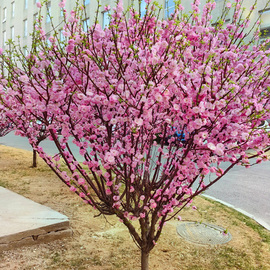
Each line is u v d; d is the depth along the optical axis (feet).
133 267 10.61
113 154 6.57
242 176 26.78
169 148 8.82
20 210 14.34
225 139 7.20
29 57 7.30
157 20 8.08
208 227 14.74
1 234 11.16
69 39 7.19
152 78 6.72
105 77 6.63
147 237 9.53
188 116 6.37
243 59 8.17
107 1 66.95
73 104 7.79
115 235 13.25
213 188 22.67
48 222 12.60
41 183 22.34
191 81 6.21
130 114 7.46
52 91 6.63
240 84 7.57
